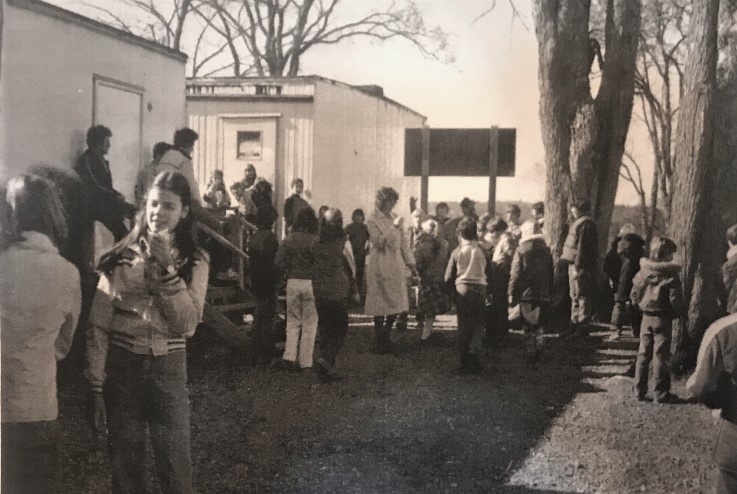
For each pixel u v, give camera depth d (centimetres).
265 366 593
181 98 666
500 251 625
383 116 698
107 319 282
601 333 655
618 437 441
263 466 399
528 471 402
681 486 378
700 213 562
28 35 498
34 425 264
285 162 817
